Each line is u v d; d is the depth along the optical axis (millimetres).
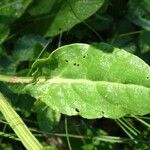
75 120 385
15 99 351
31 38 372
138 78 301
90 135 382
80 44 319
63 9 369
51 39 368
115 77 308
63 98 328
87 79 320
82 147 380
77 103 323
